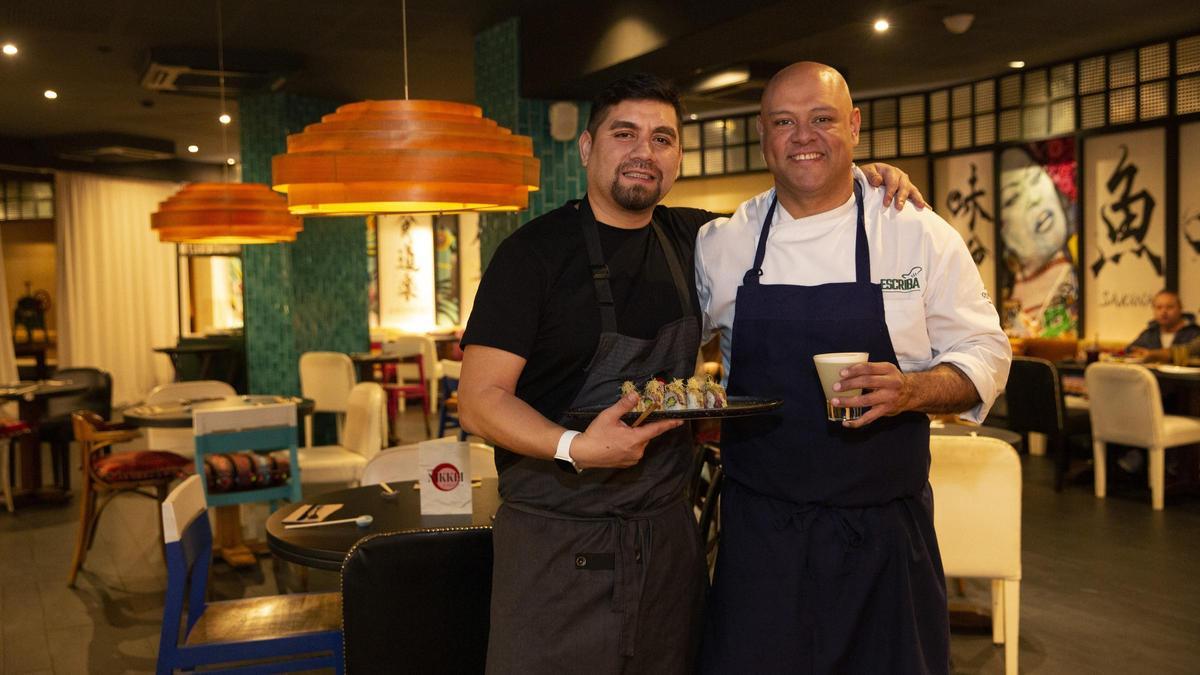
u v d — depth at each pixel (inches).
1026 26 294.4
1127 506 261.3
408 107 121.6
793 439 81.7
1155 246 330.0
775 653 81.0
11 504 284.4
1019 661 156.9
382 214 135.1
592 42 248.7
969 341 79.9
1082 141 348.2
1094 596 188.1
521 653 78.0
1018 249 375.2
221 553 222.4
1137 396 257.9
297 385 370.9
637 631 78.3
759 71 324.5
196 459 196.7
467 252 548.4
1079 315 355.3
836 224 82.1
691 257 88.2
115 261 543.8
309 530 121.3
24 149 485.1
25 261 532.4
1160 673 151.7
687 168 453.7
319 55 312.5
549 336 78.7
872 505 81.1
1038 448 335.9
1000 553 143.3
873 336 80.3
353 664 94.8
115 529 262.4
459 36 293.6
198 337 485.1
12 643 174.7
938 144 395.5
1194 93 309.6
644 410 70.6
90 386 330.3
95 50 302.8
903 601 80.6
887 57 334.0
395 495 139.6
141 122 442.0
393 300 542.6
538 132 282.5
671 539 80.4
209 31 281.3
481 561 95.7
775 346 82.3
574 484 77.7
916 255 80.2
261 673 119.8
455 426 417.1
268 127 367.6
